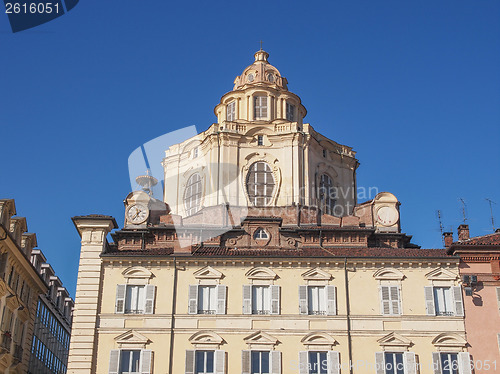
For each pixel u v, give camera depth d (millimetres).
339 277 49438
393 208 59906
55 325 72938
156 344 47344
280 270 49594
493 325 48125
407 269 49688
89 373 46438
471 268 49812
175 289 48969
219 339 47312
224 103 73375
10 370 52750
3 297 49688
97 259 50125
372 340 47594
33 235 58344
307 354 46938
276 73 75188
